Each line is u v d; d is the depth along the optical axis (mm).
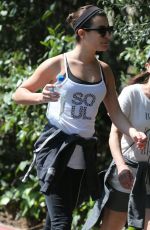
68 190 10125
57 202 9977
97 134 17078
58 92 9734
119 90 15969
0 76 18688
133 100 10906
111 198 11227
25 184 17766
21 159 19016
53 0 18578
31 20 18891
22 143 17500
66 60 10102
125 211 11273
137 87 10945
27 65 18438
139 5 14742
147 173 11055
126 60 15258
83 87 9922
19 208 18281
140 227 10891
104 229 11477
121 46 16031
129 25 14625
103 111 16984
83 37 10016
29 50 18781
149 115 10906
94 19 9891
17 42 19094
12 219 18109
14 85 17375
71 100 9961
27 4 18891
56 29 17016
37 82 10242
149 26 14391
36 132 16859
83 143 10070
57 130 10109
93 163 10297
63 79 9930
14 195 18156
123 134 11031
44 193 9977
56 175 9984
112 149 10867
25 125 17125
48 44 16953
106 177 11203
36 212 17359
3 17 19172
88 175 10219
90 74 10055
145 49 14242
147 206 11141
